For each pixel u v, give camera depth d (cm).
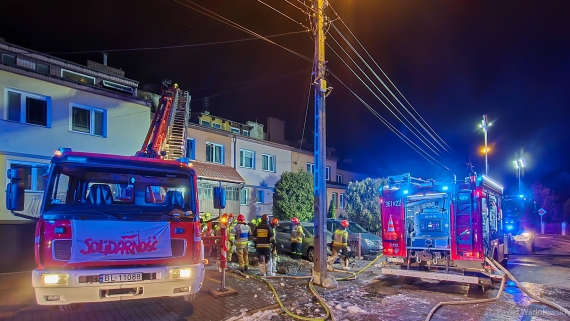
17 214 516
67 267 471
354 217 2177
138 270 484
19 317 565
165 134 1196
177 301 668
